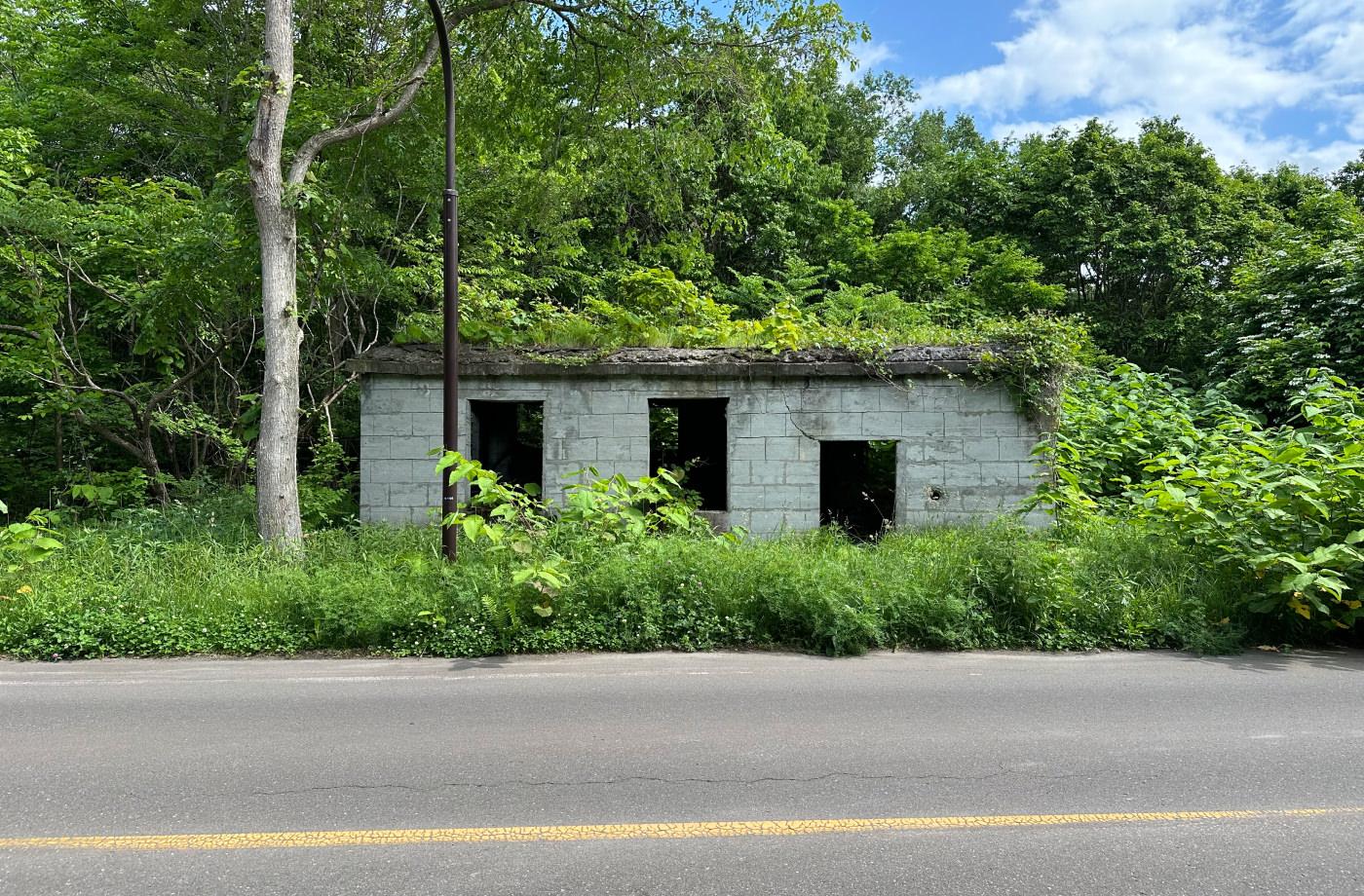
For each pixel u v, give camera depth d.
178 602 7.02
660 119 12.87
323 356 15.67
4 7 15.57
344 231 11.82
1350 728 4.74
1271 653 6.61
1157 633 6.88
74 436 14.30
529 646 6.49
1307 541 7.15
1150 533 8.34
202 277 10.70
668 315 13.09
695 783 3.88
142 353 11.98
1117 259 24.88
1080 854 3.22
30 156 13.85
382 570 7.46
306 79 14.18
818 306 21.42
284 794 3.75
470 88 12.18
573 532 7.66
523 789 3.81
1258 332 16.61
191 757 4.22
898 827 3.45
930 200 30.08
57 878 3.01
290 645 6.52
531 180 15.45
